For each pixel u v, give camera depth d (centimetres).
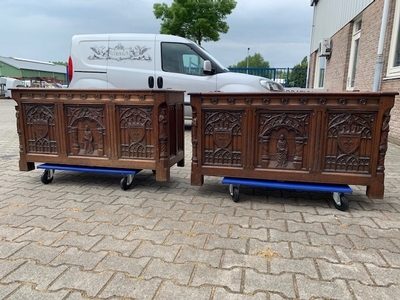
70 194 349
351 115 290
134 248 230
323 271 202
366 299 175
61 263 210
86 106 356
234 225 270
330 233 256
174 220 280
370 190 298
